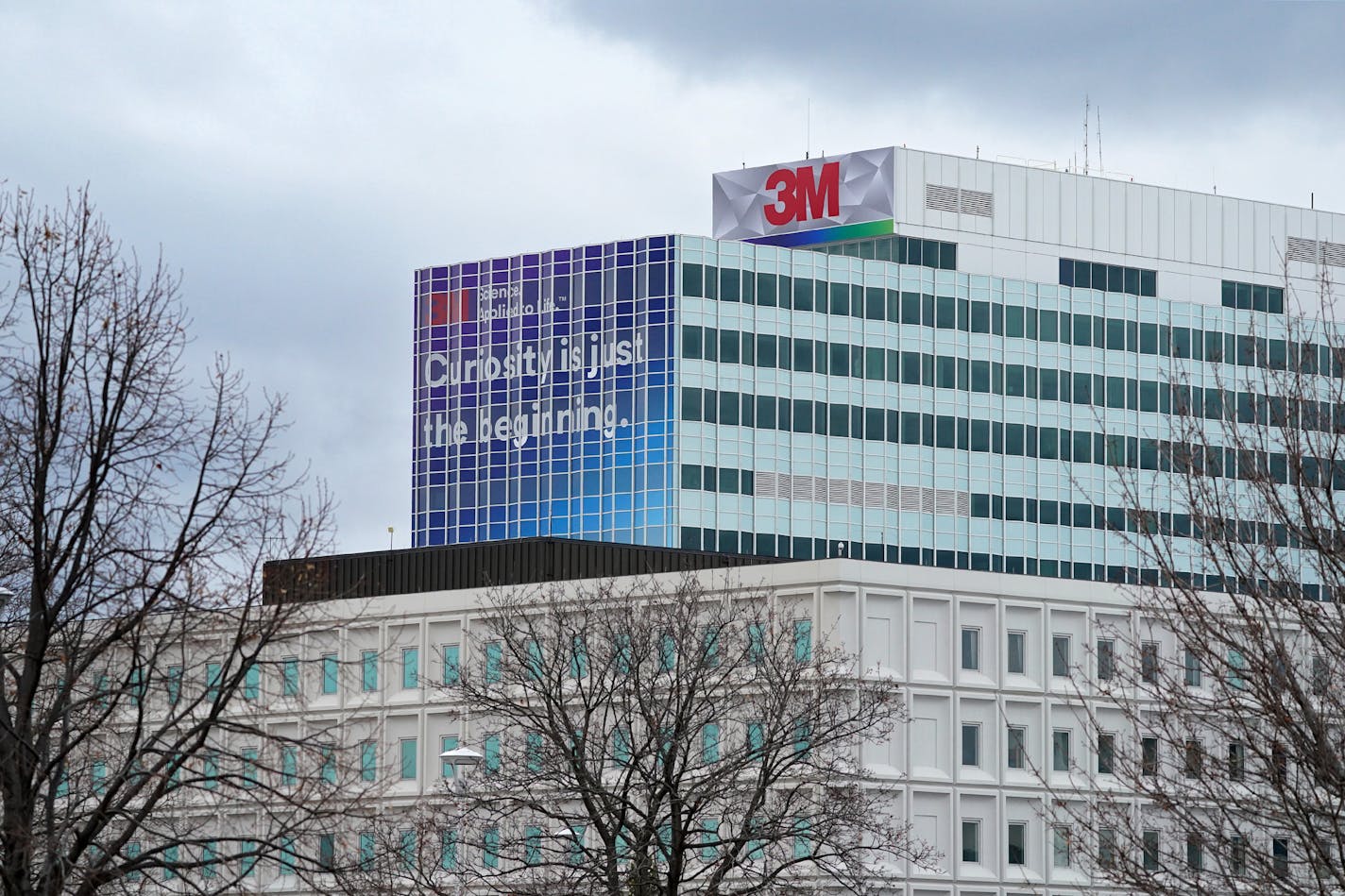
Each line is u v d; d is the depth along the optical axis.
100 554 51.34
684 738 86.06
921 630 116.62
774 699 91.12
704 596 113.00
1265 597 50.44
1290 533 49.47
